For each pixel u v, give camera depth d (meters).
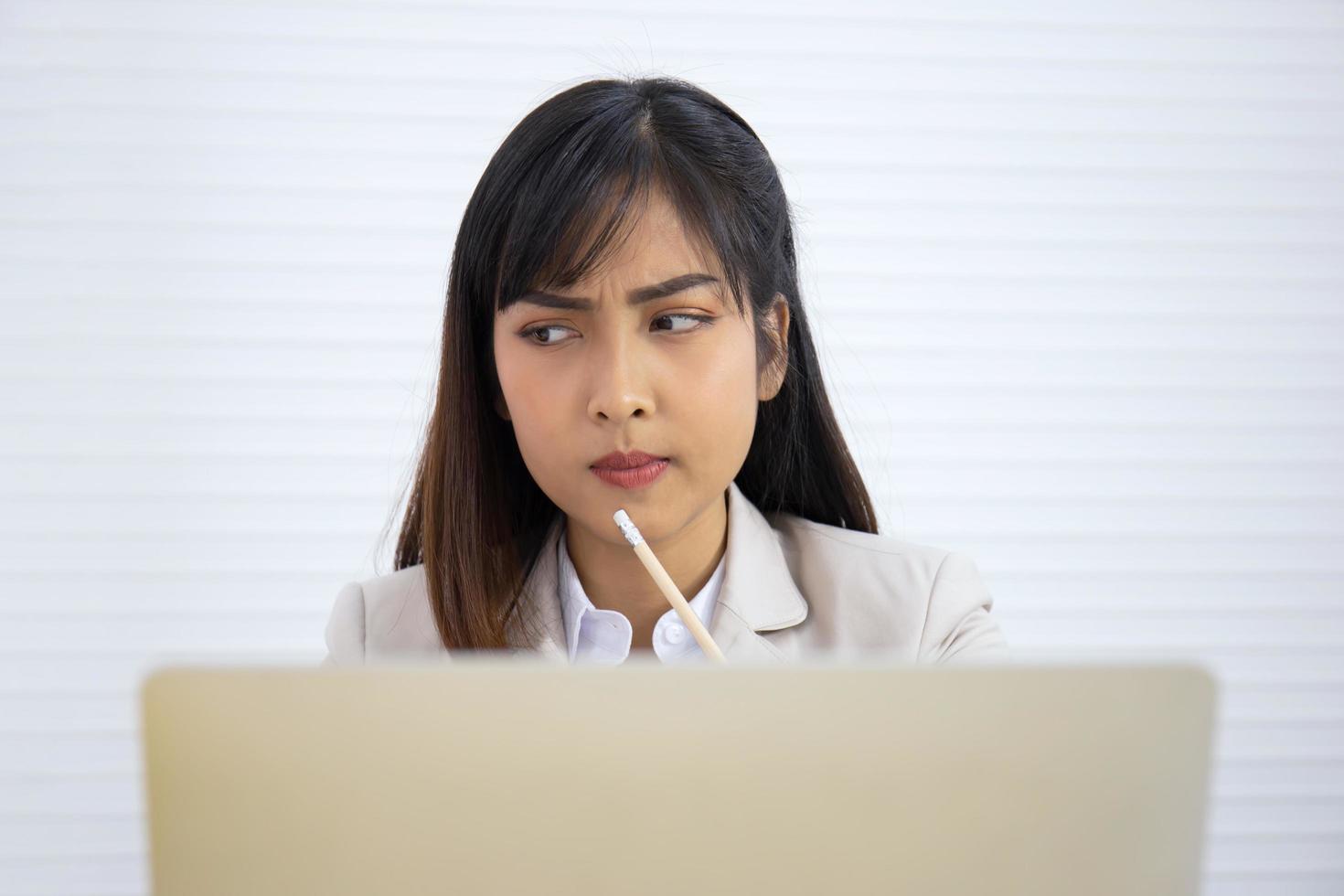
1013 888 0.44
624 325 0.76
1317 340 1.67
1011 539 1.69
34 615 1.63
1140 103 1.64
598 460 0.78
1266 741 1.70
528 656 0.91
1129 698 0.43
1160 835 0.44
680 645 0.90
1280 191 1.65
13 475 1.62
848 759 0.43
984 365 1.67
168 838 0.43
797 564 0.98
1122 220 1.66
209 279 1.62
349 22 1.61
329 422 1.64
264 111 1.61
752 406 0.81
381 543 1.20
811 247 1.66
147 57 1.59
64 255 1.60
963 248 1.66
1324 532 1.69
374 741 0.43
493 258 0.83
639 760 0.43
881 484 1.68
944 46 1.64
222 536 1.64
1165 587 1.69
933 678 0.43
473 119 1.62
